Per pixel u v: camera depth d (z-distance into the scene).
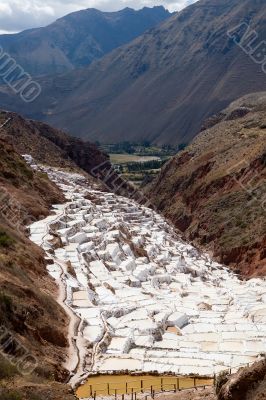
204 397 19.66
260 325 33.88
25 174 59.59
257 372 17.34
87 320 30.16
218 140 130.25
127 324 31.77
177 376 24.67
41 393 18.86
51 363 23.11
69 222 51.47
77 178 90.56
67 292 33.25
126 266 46.69
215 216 89.88
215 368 25.55
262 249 69.75
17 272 29.27
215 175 106.81
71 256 42.12
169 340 30.72
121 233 55.84
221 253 77.56
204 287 48.72
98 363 25.70
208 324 34.28
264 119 130.25
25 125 118.81
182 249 66.81
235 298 43.34
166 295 41.91
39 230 45.75
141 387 23.28
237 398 17.30
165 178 137.00
